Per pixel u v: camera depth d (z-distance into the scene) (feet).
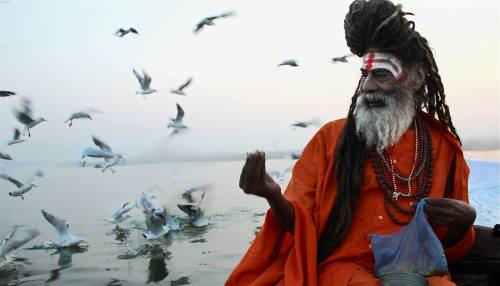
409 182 7.83
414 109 8.11
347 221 7.83
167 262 16.60
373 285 7.01
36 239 20.22
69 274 15.71
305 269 7.58
